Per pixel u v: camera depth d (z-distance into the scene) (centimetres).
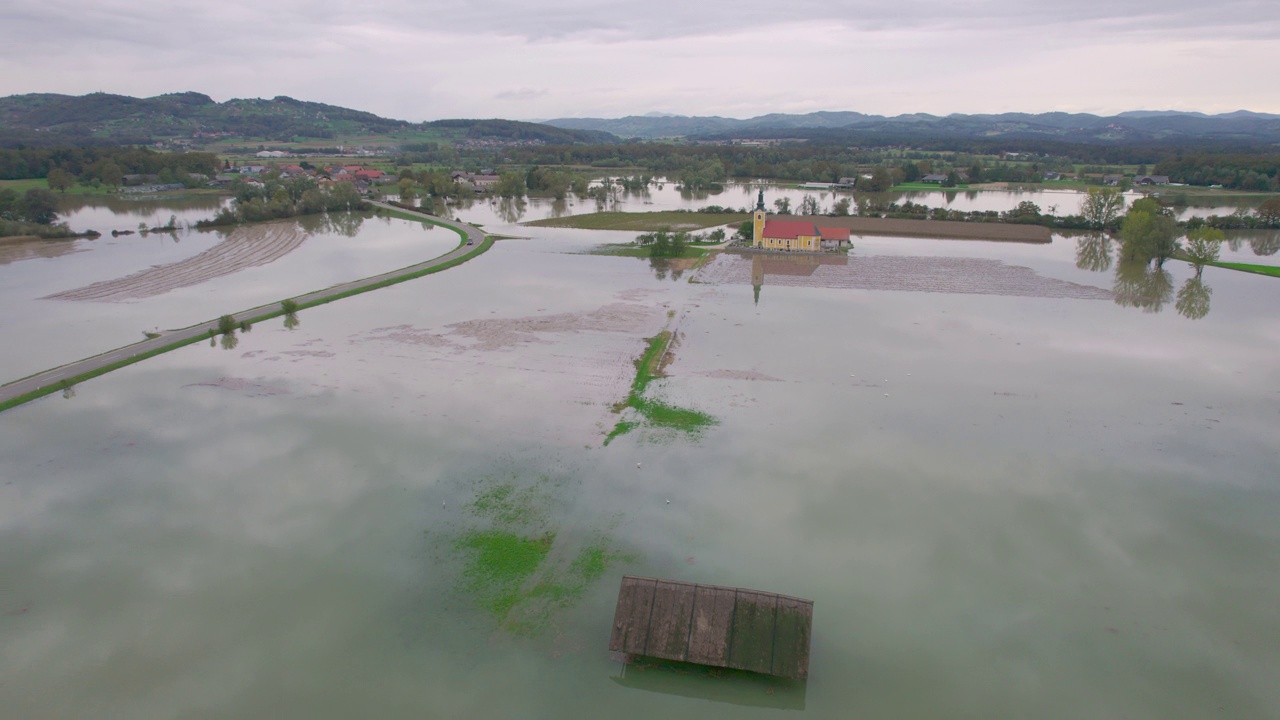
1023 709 3128
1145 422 5825
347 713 3108
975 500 4678
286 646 3484
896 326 8456
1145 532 4353
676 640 3294
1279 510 4578
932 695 3209
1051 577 3950
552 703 3169
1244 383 6631
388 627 3606
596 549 4191
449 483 4900
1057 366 7088
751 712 3136
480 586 3897
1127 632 3562
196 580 3953
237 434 5644
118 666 3369
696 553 4141
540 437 5559
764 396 6344
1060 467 5106
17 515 4572
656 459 5216
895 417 5919
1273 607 3725
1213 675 3300
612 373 6894
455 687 3247
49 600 3800
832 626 3597
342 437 5581
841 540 4259
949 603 3756
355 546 4238
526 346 7681
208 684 3259
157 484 4934
